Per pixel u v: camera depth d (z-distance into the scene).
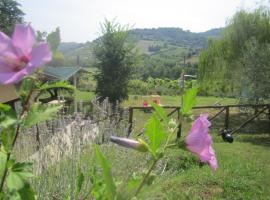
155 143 1.34
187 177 7.34
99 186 1.53
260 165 9.54
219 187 7.35
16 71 1.14
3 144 1.33
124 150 5.33
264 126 18.48
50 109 1.26
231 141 13.52
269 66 18.78
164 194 5.67
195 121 1.35
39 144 4.86
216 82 27.52
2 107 1.26
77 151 4.62
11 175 1.32
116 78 25.17
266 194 7.34
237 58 25.28
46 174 4.30
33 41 1.15
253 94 19.41
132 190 1.32
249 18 25.11
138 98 36.28
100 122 6.63
